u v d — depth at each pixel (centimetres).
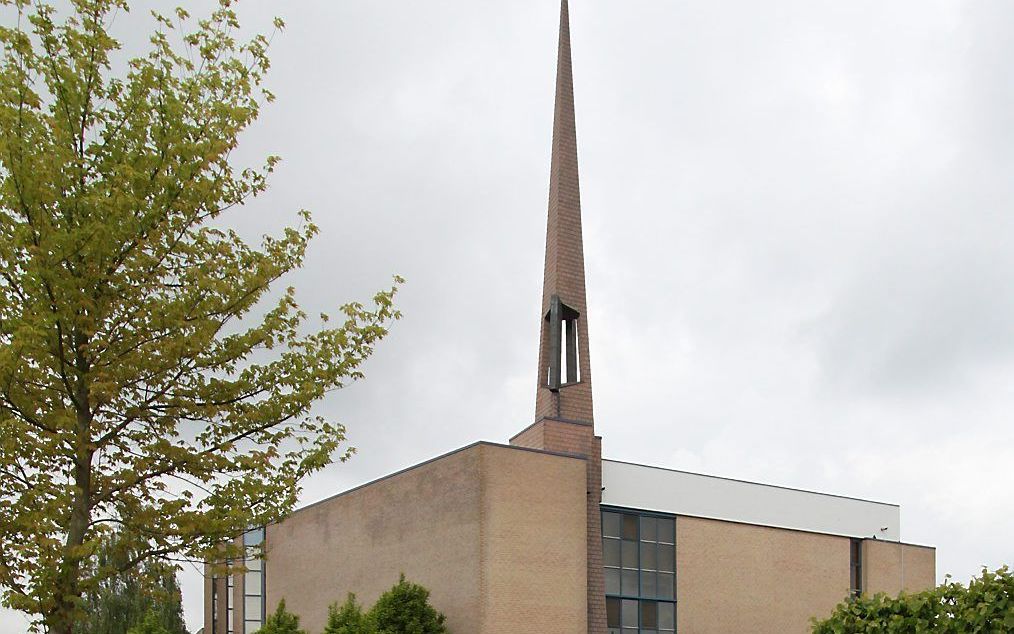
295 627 2339
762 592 3525
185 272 1234
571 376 3234
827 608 3722
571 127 3462
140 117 1234
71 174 1169
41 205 1109
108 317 1191
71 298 1134
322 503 3716
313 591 3678
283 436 1334
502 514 2781
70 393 1160
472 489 2798
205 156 1223
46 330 1099
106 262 1159
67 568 1134
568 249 3319
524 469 2866
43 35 1191
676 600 3281
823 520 3828
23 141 1120
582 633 2862
